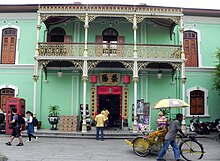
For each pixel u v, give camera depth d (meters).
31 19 20.12
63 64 19.27
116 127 19.58
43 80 19.67
